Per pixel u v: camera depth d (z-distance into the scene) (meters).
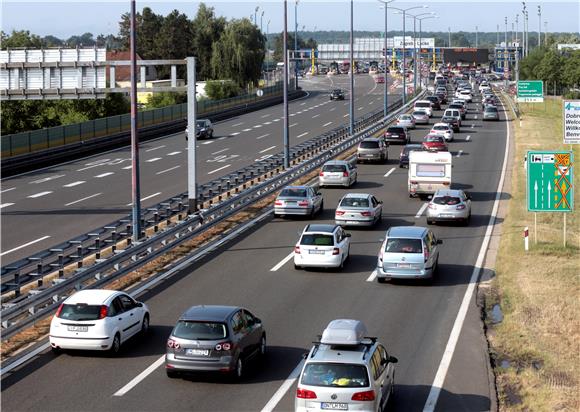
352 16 97.12
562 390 25.06
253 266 41.72
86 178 74.38
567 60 193.38
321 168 74.19
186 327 25.52
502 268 41.41
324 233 40.72
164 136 111.88
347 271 41.00
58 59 58.59
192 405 23.72
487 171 75.75
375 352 22.47
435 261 39.50
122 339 28.67
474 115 139.00
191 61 52.56
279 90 182.12
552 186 46.25
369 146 82.06
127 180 72.56
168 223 49.25
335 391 20.97
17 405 23.69
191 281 38.59
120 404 23.77
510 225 52.44
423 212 57.06
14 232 50.25
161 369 26.91
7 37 128.75
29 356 28.14
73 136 94.06
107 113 121.75
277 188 64.38
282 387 25.30
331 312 33.56
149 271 40.44
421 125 121.38
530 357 28.56
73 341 27.62
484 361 27.59
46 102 118.62
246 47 186.75
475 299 35.69
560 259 43.38
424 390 24.94
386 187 67.88
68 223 53.16
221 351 25.17
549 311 33.91
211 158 86.81
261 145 98.81
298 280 38.97
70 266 40.41
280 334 30.69
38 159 83.69
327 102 170.38
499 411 23.39
